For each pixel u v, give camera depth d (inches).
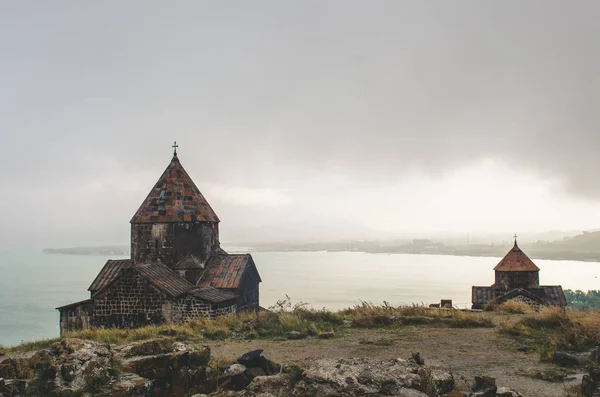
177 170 1434.5
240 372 475.5
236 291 1312.7
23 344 690.8
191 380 466.9
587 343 583.5
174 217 1339.8
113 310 1164.5
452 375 440.1
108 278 1330.0
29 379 415.5
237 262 1390.3
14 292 7273.6
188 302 1164.5
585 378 403.2
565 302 1720.0
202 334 782.5
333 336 728.3
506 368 505.4
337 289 7672.2
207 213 1407.5
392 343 662.5
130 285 1164.5
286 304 981.8
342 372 383.9
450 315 860.0
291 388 387.9
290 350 637.3
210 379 458.9
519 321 765.3
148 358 449.1
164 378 451.5
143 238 1342.3
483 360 545.3
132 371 439.2
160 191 1391.5
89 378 410.6
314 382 377.7
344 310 997.8
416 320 824.9
